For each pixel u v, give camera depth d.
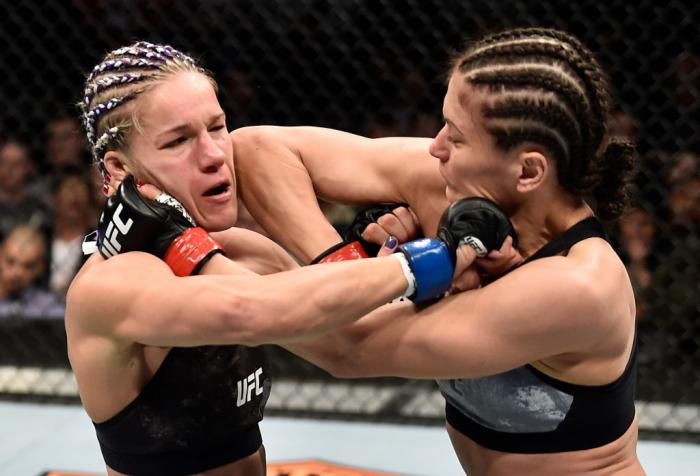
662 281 7.70
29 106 9.05
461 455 3.28
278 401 7.73
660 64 8.02
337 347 2.97
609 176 2.99
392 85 8.33
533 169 2.77
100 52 8.64
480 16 7.89
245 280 2.73
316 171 3.39
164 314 2.73
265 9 8.28
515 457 3.03
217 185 3.03
